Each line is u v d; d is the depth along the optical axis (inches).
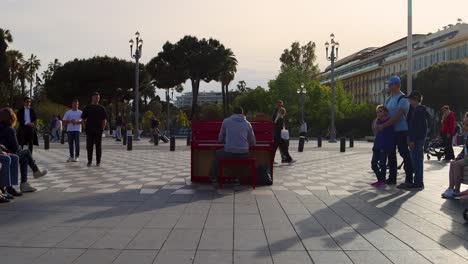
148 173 466.3
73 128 592.7
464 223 244.2
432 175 469.7
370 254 187.5
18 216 256.7
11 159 311.4
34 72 3211.1
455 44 2938.0
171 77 2400.3
